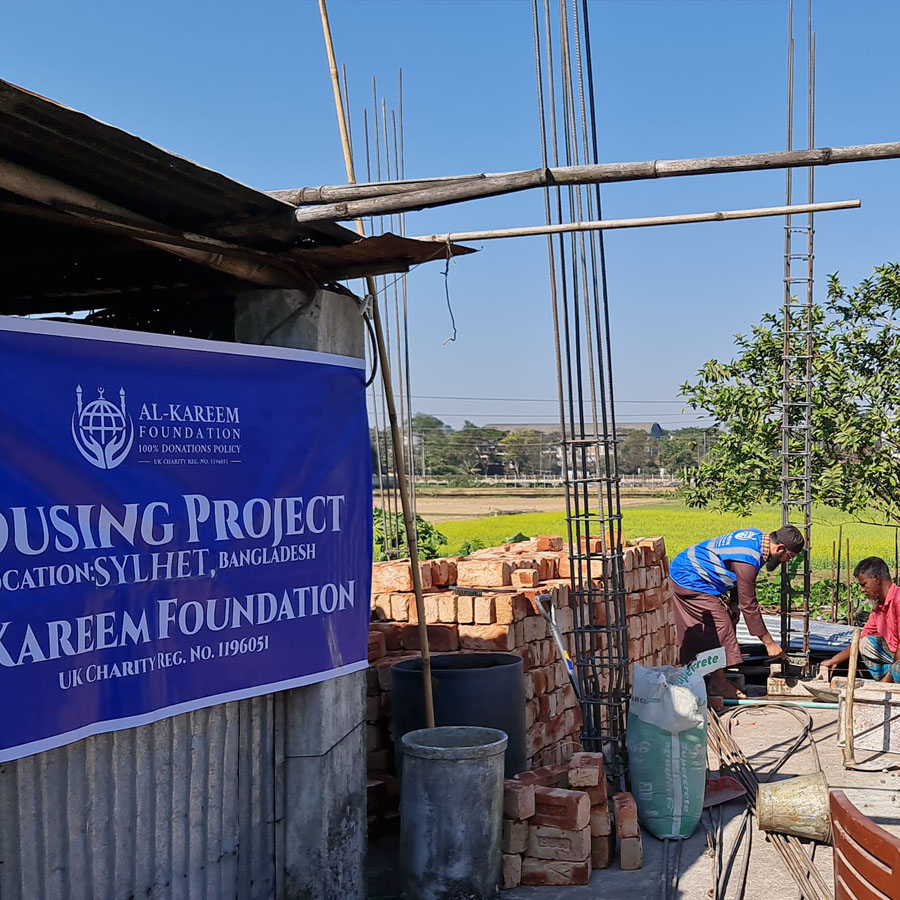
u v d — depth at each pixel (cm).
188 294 532
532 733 696
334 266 491
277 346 484
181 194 405
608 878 545
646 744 609
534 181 390
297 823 488
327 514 491
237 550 443
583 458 649
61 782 385
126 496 398
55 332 376
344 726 506
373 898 529
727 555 942
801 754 786
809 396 1086
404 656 684
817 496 1312
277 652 461
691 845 596
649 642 920
